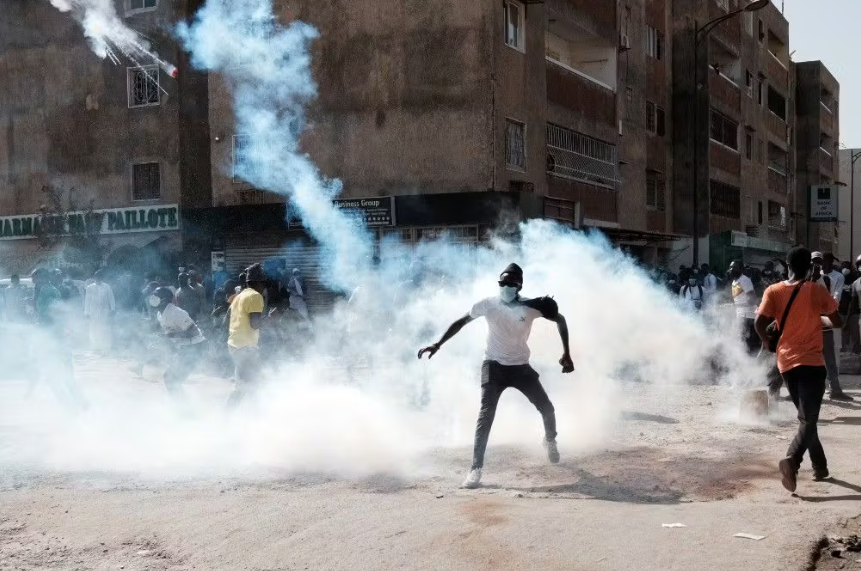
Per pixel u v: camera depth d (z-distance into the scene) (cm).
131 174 2675
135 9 2659
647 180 3559
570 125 2709
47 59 2769
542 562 530
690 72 3797
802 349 722
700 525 595
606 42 3016
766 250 4853
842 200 7762
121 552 579
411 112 2314
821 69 6141
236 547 579
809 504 664
